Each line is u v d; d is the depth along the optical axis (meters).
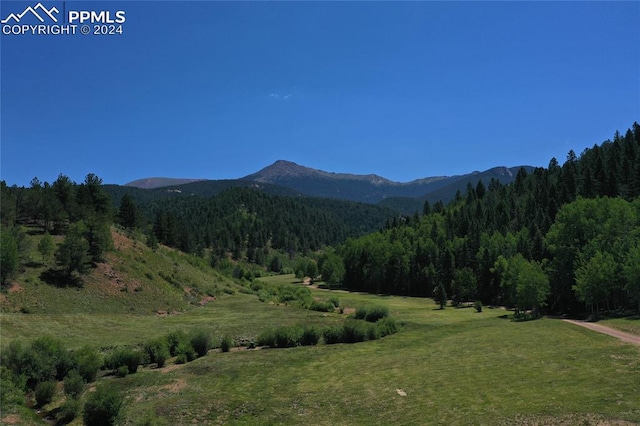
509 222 139.75
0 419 23.86
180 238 147.25
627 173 123.62
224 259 179.38
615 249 72.06
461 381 30.02
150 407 28.03
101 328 50.56
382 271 137.75
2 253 51.97
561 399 23.25
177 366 39.56
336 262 156.75
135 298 66.94
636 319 54.59
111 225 98.50
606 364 29.58
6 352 32.72
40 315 49.34
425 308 88.38
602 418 19.64
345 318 68.75
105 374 36.75
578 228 79.38
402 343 49.12
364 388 31.02
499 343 43.03
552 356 34.12
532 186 171.62
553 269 79.31
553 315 75.25
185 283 87.69
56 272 61.84
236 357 42.72
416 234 157.75
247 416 26.73
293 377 35.28
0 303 48.34
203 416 26.78
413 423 23.28
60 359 33.75
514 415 21.83
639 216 79.94
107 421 24.33
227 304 81.00
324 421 25.39
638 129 164.62
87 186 97.00
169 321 60.28
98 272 68.50
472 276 98.00
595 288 63.78
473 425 21.47
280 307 79.75
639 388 23.36
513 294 76.31
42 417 26.22
